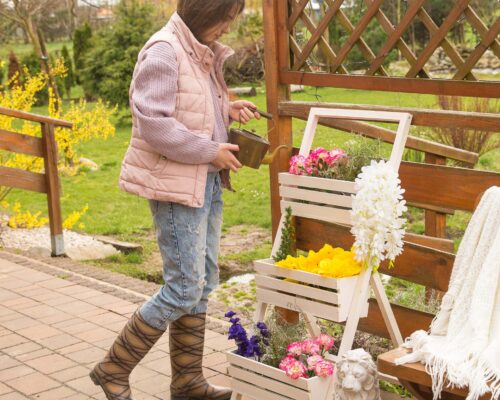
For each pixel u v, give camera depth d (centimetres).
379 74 331
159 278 706
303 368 268
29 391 337
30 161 861
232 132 286
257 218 929
